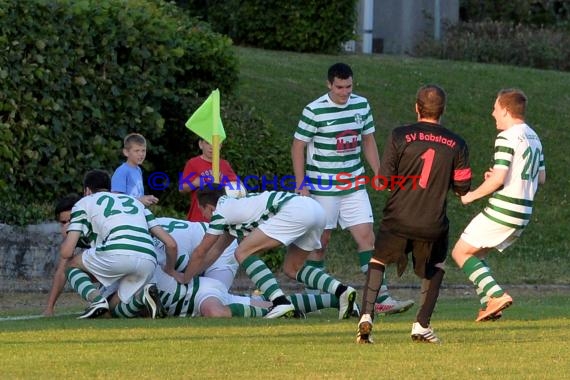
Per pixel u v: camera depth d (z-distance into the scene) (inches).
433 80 2482.8
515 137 1090.1
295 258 1151.6
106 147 1665.8
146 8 1754.4
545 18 3366.1
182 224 1193.4
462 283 1630.2
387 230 933.8
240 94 2160.4
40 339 940.6
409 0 3164.4
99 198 1140.5
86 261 1130.7
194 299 1145.4
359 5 2982.3
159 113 1752.0
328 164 1246.9
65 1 1595.7
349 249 1776.6
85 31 1624.0
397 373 800.9
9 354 864.3
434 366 829.2
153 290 1110.4
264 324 1052.5
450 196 2009.1
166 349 891.4
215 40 1855.3
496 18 3361.2
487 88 2481.5
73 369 804.6
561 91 2536.9
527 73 2669.8
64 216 1210.6
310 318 1131.3
